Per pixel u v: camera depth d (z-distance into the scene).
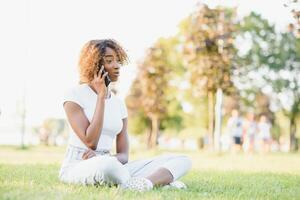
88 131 5.48
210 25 26.92
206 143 44.72
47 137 43.50
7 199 4.36
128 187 5.38
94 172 5.32
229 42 27.09
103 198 4.59
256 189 6.25
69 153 5.71
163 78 42.12
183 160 5.82
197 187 6.26
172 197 4.93
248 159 17.91
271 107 44.03
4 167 9.02
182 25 31.11
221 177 8.10
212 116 32.12
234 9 28.42
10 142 48.12
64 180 5.68
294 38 40.53
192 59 27.12
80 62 5.76
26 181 5.95
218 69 26.88
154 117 42.59
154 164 5.86
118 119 5.83
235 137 25.66
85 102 5.67
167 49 42.44
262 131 27.02
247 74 40.47
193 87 28.56
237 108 44.19
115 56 5.70
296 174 9.55
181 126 48.94
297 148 43.78
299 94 41.81
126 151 6.05
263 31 40.41
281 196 5.66
